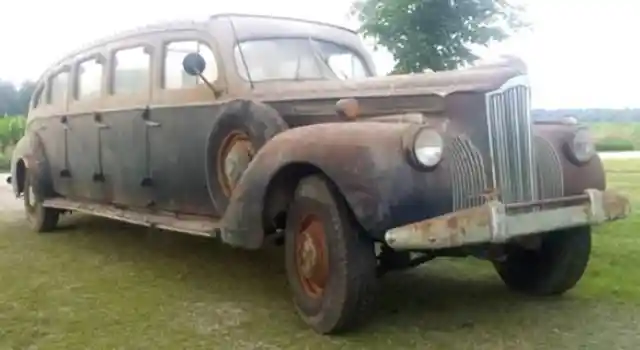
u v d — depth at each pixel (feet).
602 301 14.69
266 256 19.51
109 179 19.81
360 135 11.89
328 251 12.26
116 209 19.63
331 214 12.17
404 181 11.44
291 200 13.52
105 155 19.80
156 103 17.49
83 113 20.84
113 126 19.26
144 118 17.89
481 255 13.91
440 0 24.13
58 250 20.77
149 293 15.62
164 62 17.61
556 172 13.64
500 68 13.01
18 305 14.69
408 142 11.50
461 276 17.19
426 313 13.96
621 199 13.70
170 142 17.15
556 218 12.70
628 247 19.38
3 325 13.35
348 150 11.76
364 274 12.04
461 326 13.12
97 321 13.60
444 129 12.48
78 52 21.98
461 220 11.57
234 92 15.69
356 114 13.47
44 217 23.79
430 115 12.92
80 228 24.64
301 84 15.62
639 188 32.78
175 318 13.75
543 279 14.96
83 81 21.39
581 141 14.07
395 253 13.14
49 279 16.99
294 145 12.62
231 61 16.05
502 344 12.11
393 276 17.16
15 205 31.96
